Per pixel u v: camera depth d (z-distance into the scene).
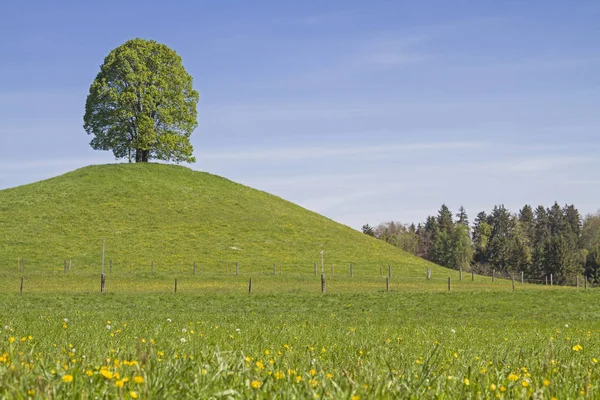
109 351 10.10
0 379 6.83
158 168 114.31
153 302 39.31
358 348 13.58
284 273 70.19
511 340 17.78
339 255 83.94
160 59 102.31
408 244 188.25
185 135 106.06
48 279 58.44
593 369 9.77
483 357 12.08
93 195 98.19
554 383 7.99
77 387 6.84
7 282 55.28
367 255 85.69
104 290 47.62
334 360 10.66
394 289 54.75
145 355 7.86
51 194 98.25
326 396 7.01
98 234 83.69
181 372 7.84
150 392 6.65
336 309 37.41
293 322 27.61
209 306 38.06
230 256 78.88
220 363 8.27
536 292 46.22
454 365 10.06
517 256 161.12
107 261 73.12
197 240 84.56
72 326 19.14
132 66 100.56
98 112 100.56
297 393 7.05
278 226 94.88
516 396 7.34
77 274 63.53
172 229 88.19
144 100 99.25
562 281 141.12
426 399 7.15
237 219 95.50
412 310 36.97
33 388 6.67
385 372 8.65
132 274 64.44
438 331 22.05
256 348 12.73
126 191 100.81
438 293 45.81
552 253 146.25
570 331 23.66
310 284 59.06
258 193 113.44
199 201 101.12
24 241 79.00
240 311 35.47
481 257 183.88
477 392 7.33
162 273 66.38
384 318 32.09
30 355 9.27
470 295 44.19
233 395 7.07
